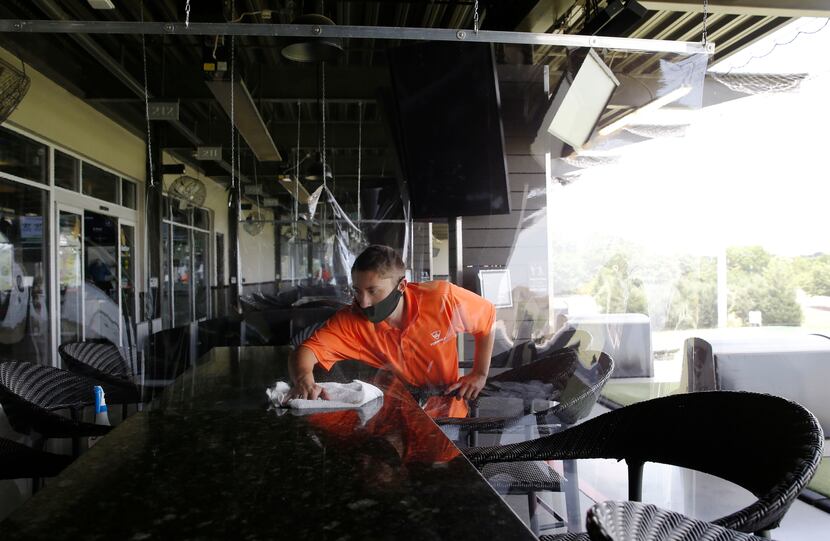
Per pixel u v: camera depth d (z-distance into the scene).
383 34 2.35
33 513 0.69
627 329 3.28
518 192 3.72
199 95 5.39
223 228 11.41
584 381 2.20
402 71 3.65
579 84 3.57
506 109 3.78
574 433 1.39
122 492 0.76
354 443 0.99
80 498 0.74
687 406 1.26
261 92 5.60
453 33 2.42
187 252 9.95
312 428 1.10
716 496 2.18
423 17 5.01
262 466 0.87
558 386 2.16
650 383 3.09
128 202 8.05
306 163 7.85
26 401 1.91
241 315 4.01
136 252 8.24
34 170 5.72
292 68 5.62
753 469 1.11
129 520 0.67
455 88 3.63
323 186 5.97
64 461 1.64
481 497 0.74
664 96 3.47
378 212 4.94
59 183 6.20
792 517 2.30
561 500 1.99
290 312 4.00
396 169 4.05
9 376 2.10
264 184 9.81
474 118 3.65
